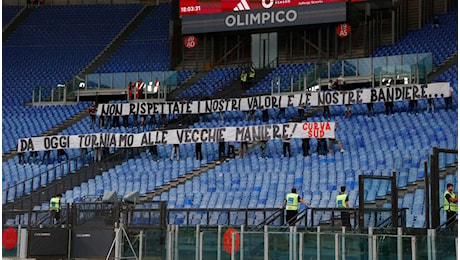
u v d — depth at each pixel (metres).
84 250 29.92
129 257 28.62
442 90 42.97
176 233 28.31
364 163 39.31
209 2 55.12
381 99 44.34
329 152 42.06
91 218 30.31
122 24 66.81
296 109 49.56
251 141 44.50
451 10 57.47
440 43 53.03
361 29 54.53
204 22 55.22
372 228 25.61
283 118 48.50
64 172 46.47
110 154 47.00
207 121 51.31
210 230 27.70
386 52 54.12
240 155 43.88
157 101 54.38
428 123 42.47
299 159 41.69
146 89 54.81
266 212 32.56
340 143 41.41
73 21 67.88
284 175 39.41
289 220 29.92
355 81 50.12
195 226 28.00
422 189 33.97
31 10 70.06
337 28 53.34
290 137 42.41
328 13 52.03
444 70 49.97
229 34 56.91
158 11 67.88
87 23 67.38
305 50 55.84
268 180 39.44
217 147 46.25
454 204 26.30
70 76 61.44
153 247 28.56
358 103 45.03
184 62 59.91
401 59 49.25
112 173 45.12
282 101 46.75
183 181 42.78
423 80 47.53
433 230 24.62
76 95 56.53
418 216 30.98
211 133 44.19
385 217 28.73
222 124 49.19
